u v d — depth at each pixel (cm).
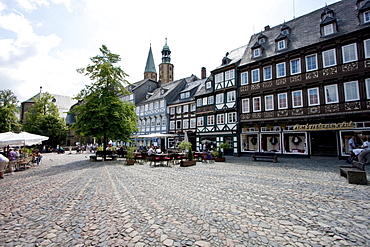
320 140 1959
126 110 2016
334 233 368
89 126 1806
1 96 3272
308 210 487
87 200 600
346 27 1698
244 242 337
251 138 2347
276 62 2058
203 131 2764
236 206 523
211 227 399
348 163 1412
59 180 947
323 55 1766
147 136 2425
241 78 2350
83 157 2584
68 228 409
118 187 767
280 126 1964
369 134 1549
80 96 1978
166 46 6444
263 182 817
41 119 4212
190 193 660
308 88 1834
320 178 869
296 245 327
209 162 1642
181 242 340
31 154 1789
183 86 4038
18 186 838
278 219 435
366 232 371
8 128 3275
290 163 1488
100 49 2034
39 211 514
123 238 360
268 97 2098
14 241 356
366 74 1540
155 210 503
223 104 2523
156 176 1006
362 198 570
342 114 1608
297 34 2069
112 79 1992
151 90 4869
